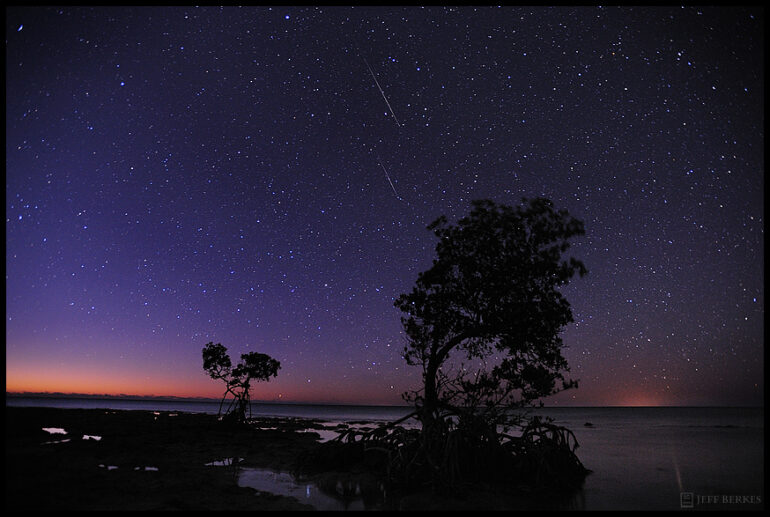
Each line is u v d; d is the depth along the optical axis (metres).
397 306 19.75
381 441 19.94
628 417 118.44
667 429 61.12
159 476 16.62
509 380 18.55
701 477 20.52
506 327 18.39
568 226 18.42
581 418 111.88
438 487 15.88
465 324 18.97
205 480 16.50
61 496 12.75
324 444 20.80
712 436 47.44
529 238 18.72
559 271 18.06
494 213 19.12
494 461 17.80
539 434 19.08
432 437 17.62
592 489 17.34
